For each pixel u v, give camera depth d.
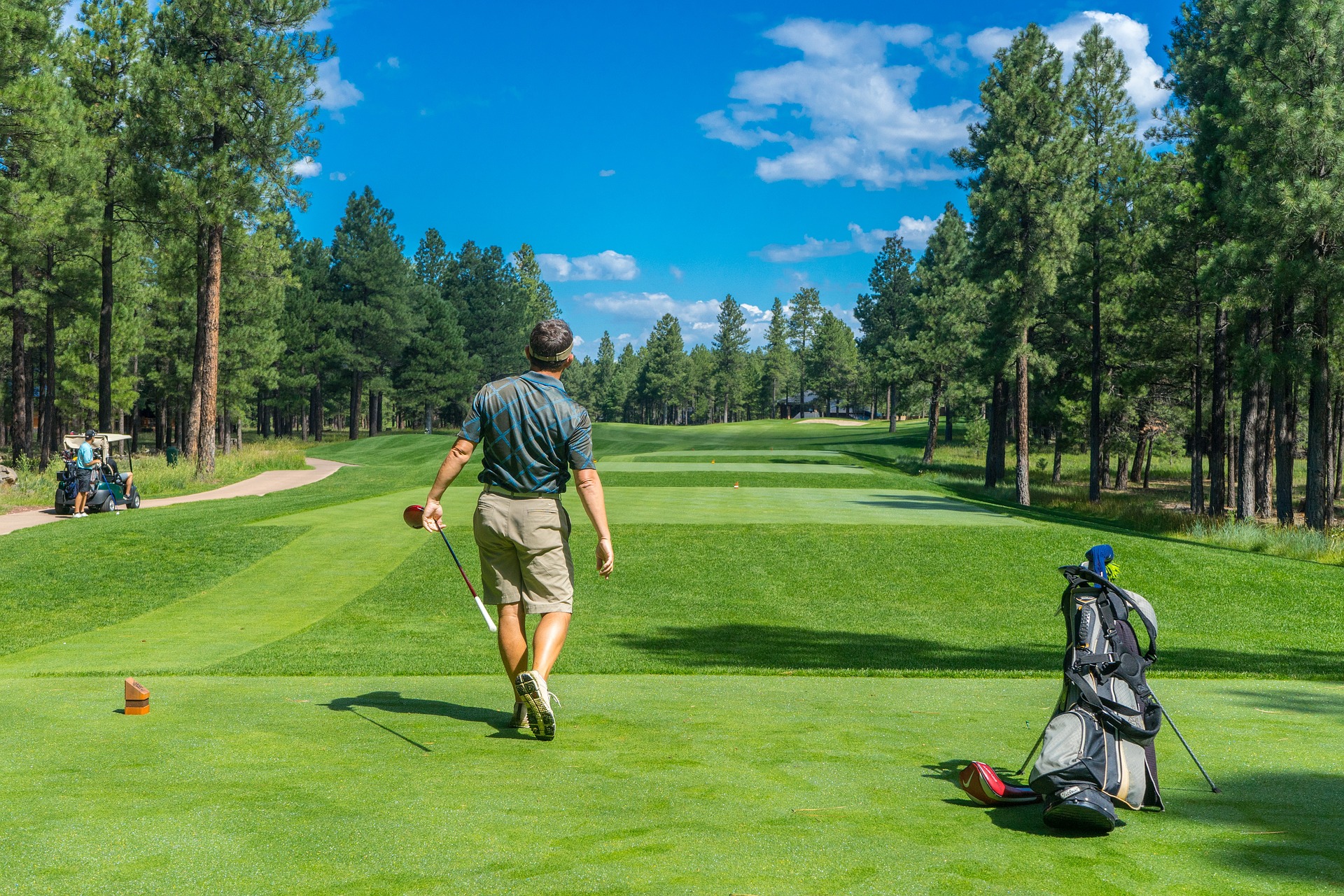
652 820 3.23
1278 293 23.28
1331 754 4.51
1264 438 33.91
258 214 32.41
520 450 4.39
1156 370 36.03
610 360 180.75
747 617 13.34
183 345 51.03
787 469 37.00
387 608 13.14
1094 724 3.56
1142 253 33.00
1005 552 17.25
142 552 16.12
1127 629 3.73
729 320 144.88
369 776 3.73
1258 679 7.32
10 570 14.91
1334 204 21.75
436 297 89.38
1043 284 36.91
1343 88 22.62
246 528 17.84
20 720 4.81
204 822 3.10
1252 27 24.22
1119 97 37.00
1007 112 36.88
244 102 30.06
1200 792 3.82
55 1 28.64
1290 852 3.06
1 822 3.08
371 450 59.19
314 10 30.19
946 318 56.94
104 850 2.81
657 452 50.81
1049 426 52.03
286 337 72.50
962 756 4.39
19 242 26.02
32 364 50.25
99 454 22.98
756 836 3.09
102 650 10.34
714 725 4.95
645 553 17.08
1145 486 48.53
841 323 126.38
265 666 8.53
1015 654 11.01
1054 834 3.23
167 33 29.61
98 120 31.81
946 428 83.06
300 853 2.82
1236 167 25.20
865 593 14.98
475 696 5.82
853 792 3.68
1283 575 15.96
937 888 2.67
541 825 3.13
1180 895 2.67
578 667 8.59
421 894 2.51
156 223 33.88
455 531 18.22
